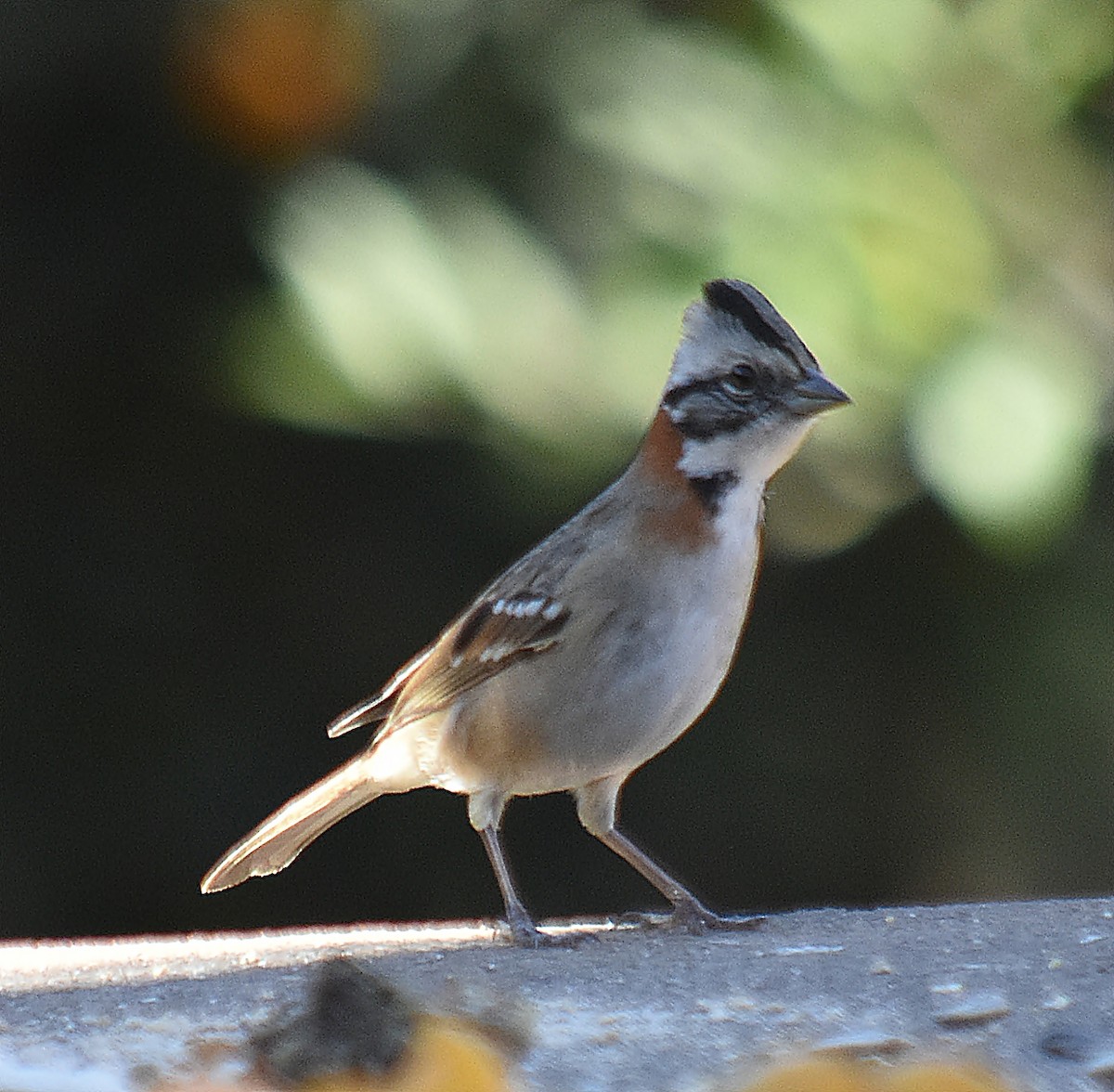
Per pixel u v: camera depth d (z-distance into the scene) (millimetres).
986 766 14258
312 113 13273
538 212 13141
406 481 15039
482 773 9867
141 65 14547
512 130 13406
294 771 15367
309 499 15258
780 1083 6117
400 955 8695
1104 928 8469
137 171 14922
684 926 9383
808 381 9445
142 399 15234
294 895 15398
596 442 12367
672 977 7887
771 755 15211
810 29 12773
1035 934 8391
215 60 13469
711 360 9523
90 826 15266
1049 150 13156
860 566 13945
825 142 12672
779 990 7605
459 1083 6254
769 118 12758
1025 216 13070
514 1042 6938
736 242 12375
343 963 6508
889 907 9617
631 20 13273
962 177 12727
